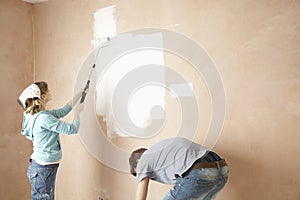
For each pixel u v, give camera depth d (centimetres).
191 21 330
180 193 274
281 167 288
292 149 284
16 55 411
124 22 368
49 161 339
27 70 422
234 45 309
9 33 405
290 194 285
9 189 398
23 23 420
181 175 276
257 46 299
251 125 301
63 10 410
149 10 353
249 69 302
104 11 381
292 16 285
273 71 292
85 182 390
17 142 408
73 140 399
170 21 341
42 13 425
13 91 406
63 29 409
